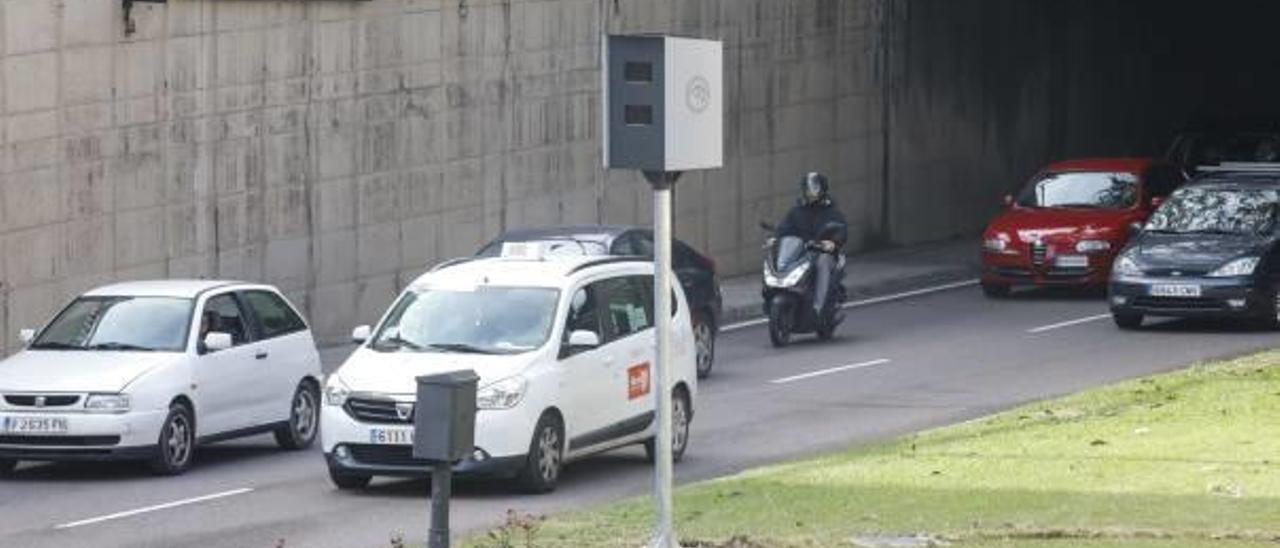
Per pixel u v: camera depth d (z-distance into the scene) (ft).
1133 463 146.82
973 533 122.52
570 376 159.84
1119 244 284.82
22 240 220.64
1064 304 281.95
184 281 186.70
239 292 185.06
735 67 316.19
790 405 199.93
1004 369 220.02
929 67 354.74
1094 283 284.82
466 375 107.14
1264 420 164.66
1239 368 201.87
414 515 148.56
